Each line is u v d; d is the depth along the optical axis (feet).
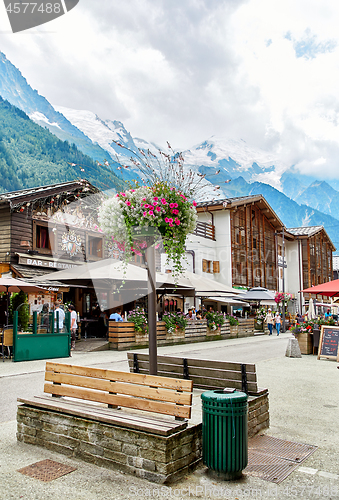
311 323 50.96
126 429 13.10
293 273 158.92
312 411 20.72
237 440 12.66
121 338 50.57
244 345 61.62
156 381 13.89
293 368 36.14
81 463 13.84
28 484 12.15
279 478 12.85
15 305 49.98
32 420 15.72
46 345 41.42
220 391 13.73
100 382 15.28
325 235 179.42
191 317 72.43
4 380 29.30
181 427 12.99
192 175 14.69
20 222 53.78
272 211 128.36
